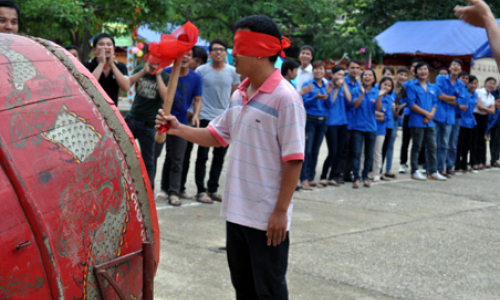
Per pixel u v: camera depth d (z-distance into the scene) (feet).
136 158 6.61
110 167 6.16
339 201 23.53
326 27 64.44
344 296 12.68
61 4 34.81
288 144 8.54
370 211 21.84
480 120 36.06
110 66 17.93
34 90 5.67
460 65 31.76
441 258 15.85
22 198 5.09
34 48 6.14
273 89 8.73
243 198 8.85
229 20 59.88
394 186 28.04
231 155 9.07
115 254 6.16
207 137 9.50
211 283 13.09
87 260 5.73
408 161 37.88
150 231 6.75
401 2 76.38
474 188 28.60
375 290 13.12
